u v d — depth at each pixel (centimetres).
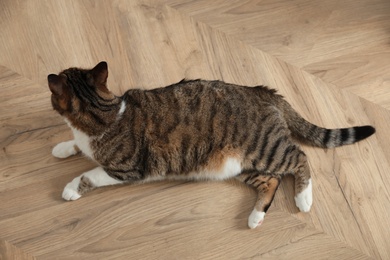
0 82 207
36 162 192
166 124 178
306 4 237
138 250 179
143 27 225
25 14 222
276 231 186
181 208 188
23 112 202
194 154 183
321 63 222
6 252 175
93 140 177
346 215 190
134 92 185
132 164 182
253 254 181
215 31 228
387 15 236
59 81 161
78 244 179
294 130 199
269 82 217
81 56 216
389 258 184
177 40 224
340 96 215
